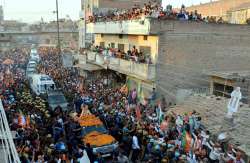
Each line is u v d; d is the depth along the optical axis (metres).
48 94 25.42
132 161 15.80
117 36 30.62
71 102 24.81
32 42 89.06
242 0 36.03
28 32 88.62
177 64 23.06
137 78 24.88
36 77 30.77
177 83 23.17
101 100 23.09
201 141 14.38
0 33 86.25
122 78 28.58
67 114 19.78
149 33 22.25
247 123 15.55
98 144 16.52
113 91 26.00
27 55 61.38
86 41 45.94
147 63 22.47
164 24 22.41
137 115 19.41
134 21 24.28
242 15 32.66
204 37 23.41
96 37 36.91
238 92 15.71
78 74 37.69
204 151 13.89
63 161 13.18
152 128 16.72
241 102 18.45
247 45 24.64
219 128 15.86
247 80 19.78
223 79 20.86
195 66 23.55
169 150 14.05
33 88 31.09
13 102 20.62
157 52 22.69
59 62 45.38
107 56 28.72
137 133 16.44
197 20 23.20
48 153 13.34
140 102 23.45
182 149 14.82
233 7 36.09
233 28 23.97
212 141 14.87
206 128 16.22
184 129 15.91
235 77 19.78
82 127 17.98
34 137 14.73
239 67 24.72
